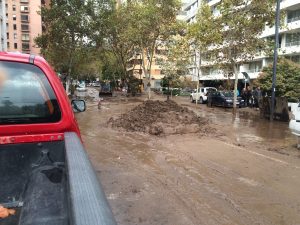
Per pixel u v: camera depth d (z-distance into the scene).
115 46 48.09
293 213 5.26
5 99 3.40
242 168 7.89
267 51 25.88
